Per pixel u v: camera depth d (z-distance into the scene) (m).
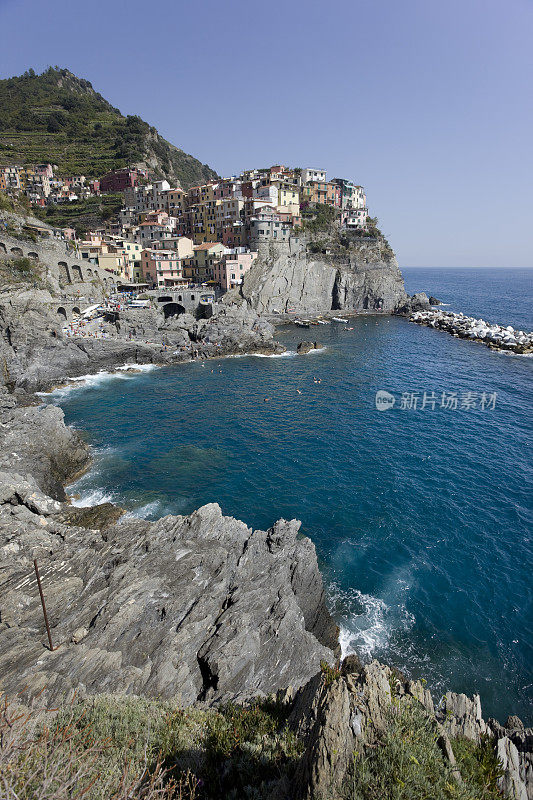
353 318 148.12
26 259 94.12
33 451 45.59
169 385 80.00
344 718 10.65
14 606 23.97
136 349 93.00
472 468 48.31
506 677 25.58
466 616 29.66
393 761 9.88
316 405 68.88
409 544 36.31
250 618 23.97
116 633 22.34
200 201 160.50
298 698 14.15
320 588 30.27
